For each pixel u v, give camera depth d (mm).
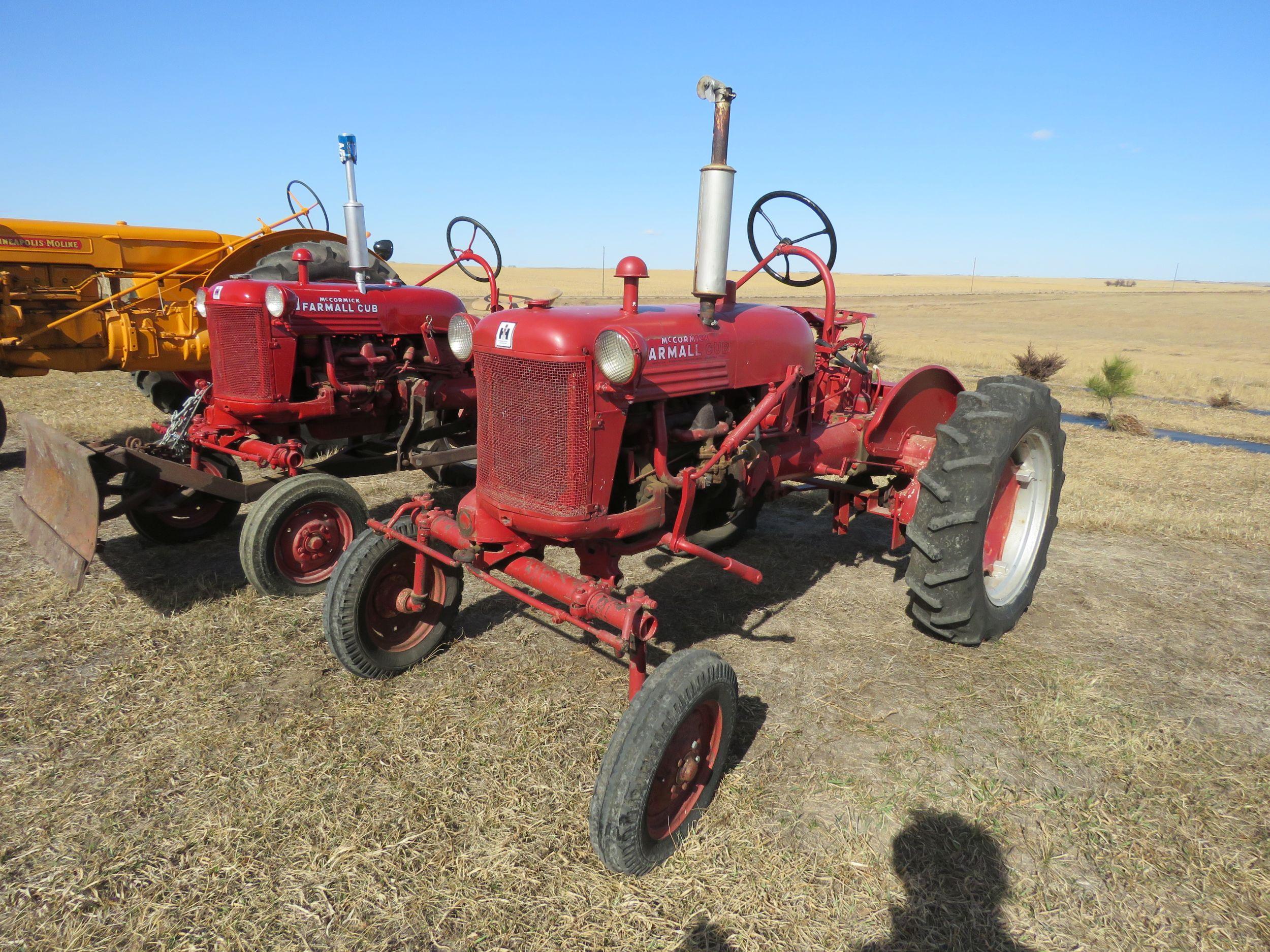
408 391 5008
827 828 2420
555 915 2082
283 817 2410
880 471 4504
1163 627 3893
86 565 3270
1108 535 5410
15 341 6336
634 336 2279
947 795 2578
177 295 7453
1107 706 3139
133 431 7508
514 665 3355
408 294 5051
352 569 3016
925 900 2152
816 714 3039
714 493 3344
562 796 2527
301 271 4625
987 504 3273
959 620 3379
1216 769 2760
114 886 2141
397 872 2207
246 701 3047
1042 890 2199
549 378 2402
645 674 2490
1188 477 7496
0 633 3525
